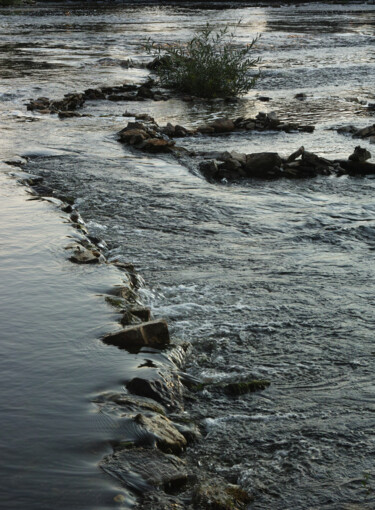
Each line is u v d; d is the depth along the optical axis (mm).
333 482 3043
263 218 7035
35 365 3754
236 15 41594
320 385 3895
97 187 8000
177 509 2770
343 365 4121
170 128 11289
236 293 5156
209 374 4016
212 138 11148
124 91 15648
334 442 3340
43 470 2885
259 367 4098
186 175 8648
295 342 4406
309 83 17172
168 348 4156
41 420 3238
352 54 23000
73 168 8828
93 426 3221
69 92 15148
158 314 4777
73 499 2723
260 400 3740
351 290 5238
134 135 10281
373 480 3055
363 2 54938
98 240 6184
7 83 16125
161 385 3688
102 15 40500
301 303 4984
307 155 9023
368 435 3398
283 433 3416
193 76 15320
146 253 6012
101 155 9578
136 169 8867
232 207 7371
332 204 7570
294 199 7758
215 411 3633
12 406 3340
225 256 5961
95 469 2922
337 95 15391
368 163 8922
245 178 8703
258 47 24609
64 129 11391
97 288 4863
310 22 36188
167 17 39500
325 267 5727
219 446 3318
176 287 5258
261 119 12258
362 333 4531
